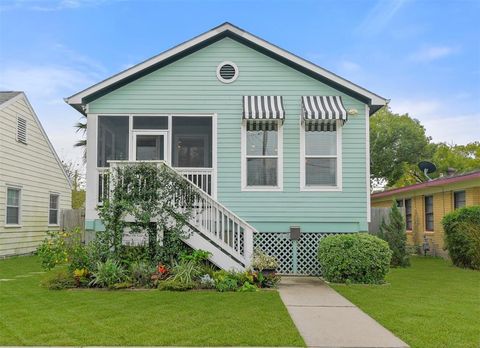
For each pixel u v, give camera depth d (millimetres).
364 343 5508
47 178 20578
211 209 10617
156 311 7109
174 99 12258
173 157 12328
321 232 12000
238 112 12250
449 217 14766
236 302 7910
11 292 8812
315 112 11594
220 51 12406
